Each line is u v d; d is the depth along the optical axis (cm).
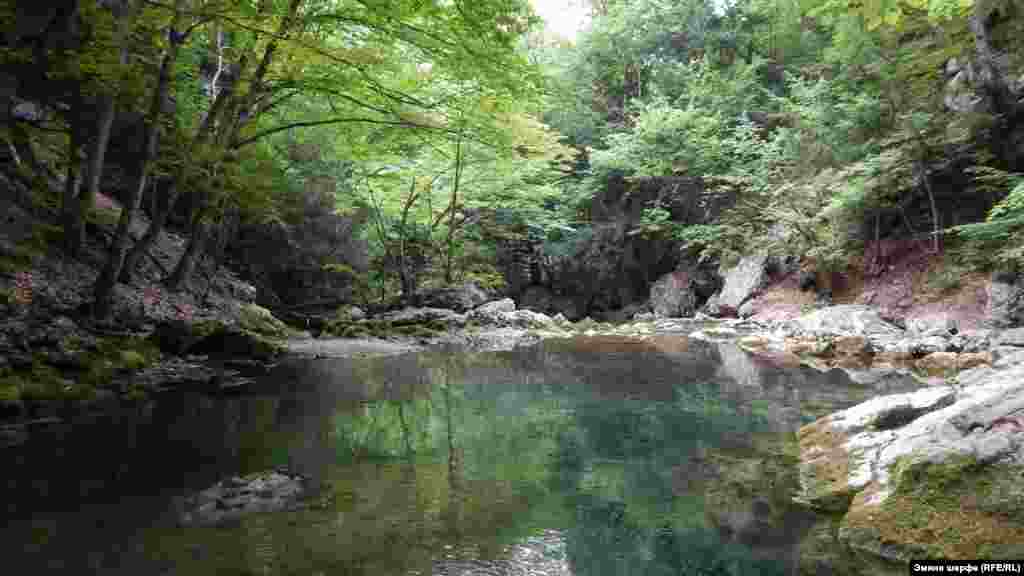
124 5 730
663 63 2358
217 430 493
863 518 289
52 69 768
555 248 2273
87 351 683
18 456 413
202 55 1091
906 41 1385
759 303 1636
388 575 248
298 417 546
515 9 759
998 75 1228
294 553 267
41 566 250
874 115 1384
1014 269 1063
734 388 694
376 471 392
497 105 984
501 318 1586
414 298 1748
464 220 1983
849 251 1485
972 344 887
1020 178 1120
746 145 1877
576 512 324
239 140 992
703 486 365
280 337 1203
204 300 1123
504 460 420
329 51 707
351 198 1766
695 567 261
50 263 848
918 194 1383
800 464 402
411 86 1146
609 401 629
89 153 916
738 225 1895
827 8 1043
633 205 2303
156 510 317
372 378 779
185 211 1392
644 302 2230
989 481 273
